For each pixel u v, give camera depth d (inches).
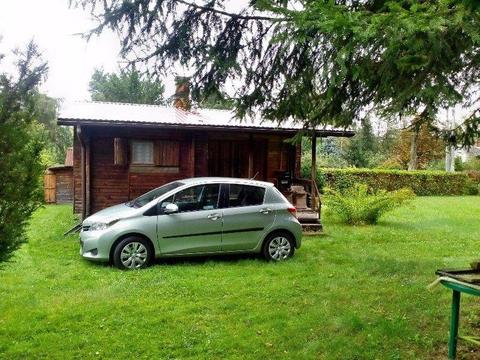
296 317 208.5
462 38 133.3
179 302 225.5
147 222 293.9
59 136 1002.7
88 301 224.2
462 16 110.0
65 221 503.8
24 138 112.7
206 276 275.1
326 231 466.0
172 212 299.4
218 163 532.7
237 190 320.2
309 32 148.8
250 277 274.1
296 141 260.1
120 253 289.0
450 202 812.0
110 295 234.4
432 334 188.9
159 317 204.7
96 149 468.4
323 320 203.5
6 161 111.0
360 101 224.1
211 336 185.6
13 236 116.9
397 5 112.4
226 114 537.6
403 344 179.8
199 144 502.3
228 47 229.0
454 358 165.5
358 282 267.4
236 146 536.1
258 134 494.0
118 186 475.5
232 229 311.6
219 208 311.9
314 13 121.7
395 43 126.3
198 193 312.0
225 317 207.3
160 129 458.9
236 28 225.8
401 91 171.5
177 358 167.3
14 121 111.3
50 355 167.8
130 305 218.8
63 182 746.2
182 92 236.8
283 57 225.0
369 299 234.8
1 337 181.9
